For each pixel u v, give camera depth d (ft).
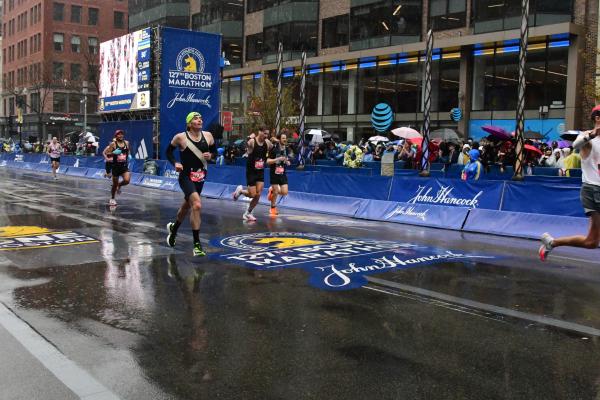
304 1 119.55
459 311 18.34
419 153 65.26
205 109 79.20
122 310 18.01
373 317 17.54
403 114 102.42
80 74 210.18
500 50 89.35
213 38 79.00
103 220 38.91
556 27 79.71
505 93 89.25
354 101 111.34
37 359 13.91
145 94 78.48
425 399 11.91
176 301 19.07
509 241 33.96
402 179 44.68
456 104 94.89
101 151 92.58
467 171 48.44
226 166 61.41
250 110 103.76
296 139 91.09
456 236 35.78
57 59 215.10
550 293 20.86
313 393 12.14
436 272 24.04
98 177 87.97
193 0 148.05
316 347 14.89
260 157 39.42
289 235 33.35
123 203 50.98
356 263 25.46
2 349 14.55
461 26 93.56
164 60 75.31
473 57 93.04
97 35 222.69
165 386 12.45
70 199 53.42
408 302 19.27
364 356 14.30
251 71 130.93
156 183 71.51
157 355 14.24
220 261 25.48
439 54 96.58
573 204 34.83
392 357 14.25
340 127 114.01
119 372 13.17
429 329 16.48
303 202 50.88
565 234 33.63
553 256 28.60
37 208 45.44
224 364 13.69
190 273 23.09
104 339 15.35
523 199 37.09
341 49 114.32
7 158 127.03
